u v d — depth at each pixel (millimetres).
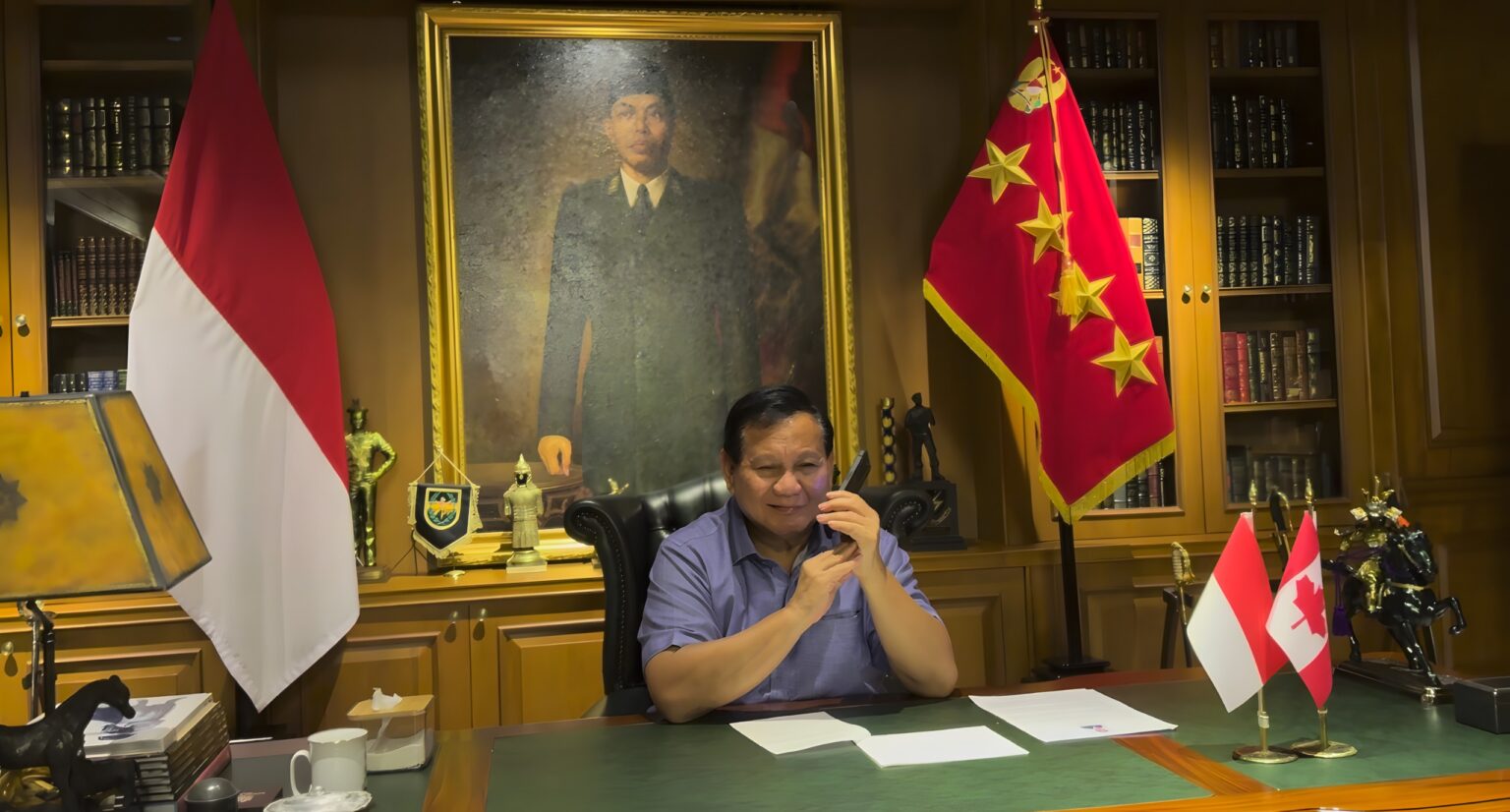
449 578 3393
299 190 3602
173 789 1416
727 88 3791
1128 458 3406
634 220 3740
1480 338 3854
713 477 2604
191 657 3145
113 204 3330
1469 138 3867
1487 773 1396
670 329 3752
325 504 3137
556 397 3689
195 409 2988
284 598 3094
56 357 3305
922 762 1508
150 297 2971
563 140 3705
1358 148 3826
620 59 3734
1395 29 3848
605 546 2430
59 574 1143
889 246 3914
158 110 3352
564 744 1674
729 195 3789
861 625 2051
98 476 1161
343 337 3611
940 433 3920
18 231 3266
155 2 3354
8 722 3033
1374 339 3822
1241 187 3805
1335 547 3742
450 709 3271
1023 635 3564
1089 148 3494
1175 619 3205
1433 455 3830
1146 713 1744
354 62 3639
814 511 1963
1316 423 3807
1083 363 3412
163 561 1173
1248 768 1446
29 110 3275
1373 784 1353
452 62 3643
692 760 1567
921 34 3953
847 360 3799
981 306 3512
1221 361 3773
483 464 3648
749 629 1800
